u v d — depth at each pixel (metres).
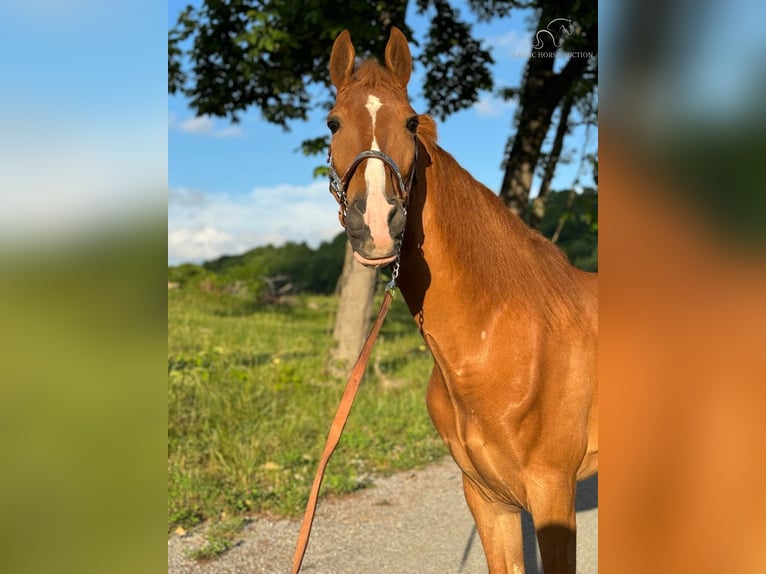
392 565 3.15
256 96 7.33
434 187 1.90
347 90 1.86
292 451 4.53
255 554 3.23
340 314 6.84
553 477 1.98
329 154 1.89
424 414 5.58
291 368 5.89
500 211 2.06
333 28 5.62
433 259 1.89
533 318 1.95
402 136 1.73
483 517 2.23
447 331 1.94
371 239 1.60
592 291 2.13
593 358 2.01
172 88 7.18
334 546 3.35
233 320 11.32
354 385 1.84
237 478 4.04
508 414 1.93
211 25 6.81
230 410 4.97
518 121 8.63
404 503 3.95
